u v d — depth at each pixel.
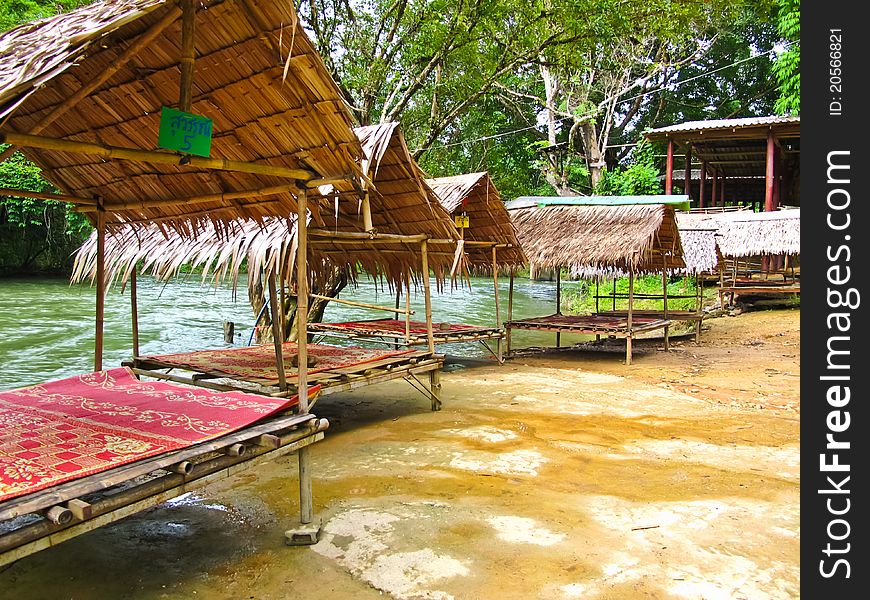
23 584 2.78
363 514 3.51
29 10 8.42
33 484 2.31
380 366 5.43
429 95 12.70
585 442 4.85
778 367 8.37
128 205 4.04
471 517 3.45
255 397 3.72
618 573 2.85
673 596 2.66
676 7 10.31
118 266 5.62
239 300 16.20
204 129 2.70
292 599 2.65
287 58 2.65
